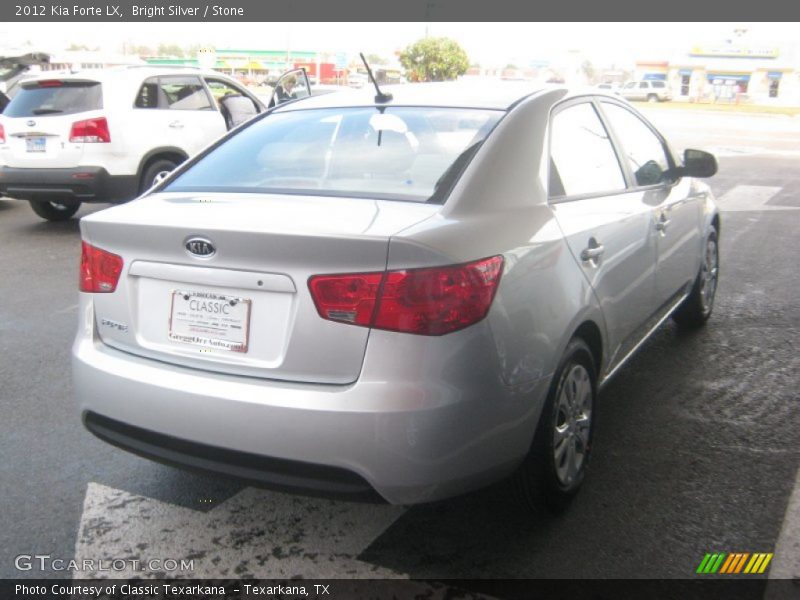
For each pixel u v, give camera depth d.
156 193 3.32
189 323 2.71
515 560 2.85
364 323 2.43
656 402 4.23
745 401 4.25
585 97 3.82
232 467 2.63
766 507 3.18
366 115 3.48
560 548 2.91
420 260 2.41
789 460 3.57
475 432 2.52
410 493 2.48
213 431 2.60
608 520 3.09
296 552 2.93
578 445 3.19
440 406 2.42
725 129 28.11
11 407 4.25
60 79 8.75
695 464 3.54
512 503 3.04
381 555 2.91
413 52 38.31
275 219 2.61
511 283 2.64
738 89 63.94
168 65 9.65
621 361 3.80
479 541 2.97
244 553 2.93
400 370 2.41
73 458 3.66
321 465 2.48
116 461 3.64
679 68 65.62
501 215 2.80
